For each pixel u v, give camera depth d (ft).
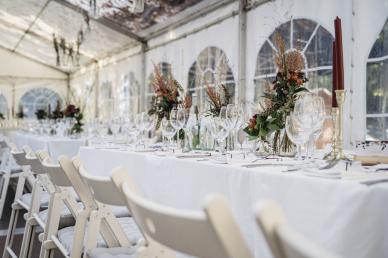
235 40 19.20
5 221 13.91
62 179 6.15
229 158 6.72
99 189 4.58
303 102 5.66
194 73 22.67
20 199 9.69
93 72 41.24
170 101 11.01
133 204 3.02
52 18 31.55
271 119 7.41
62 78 49.96
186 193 6.11
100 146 10.93
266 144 7.82
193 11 21.76
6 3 31.09
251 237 4.77
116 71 35.47
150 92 28.66
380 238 3.62
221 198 2.19
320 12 14.82
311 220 3.94
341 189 3.68
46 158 7.07
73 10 27.89
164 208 2.65
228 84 19.76
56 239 6.65
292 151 7.55
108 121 18.93
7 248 9.62
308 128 5.61
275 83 7.70
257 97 17.79
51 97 49.75
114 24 27.84
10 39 42.68
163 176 6.84
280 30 16.62
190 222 2.49
